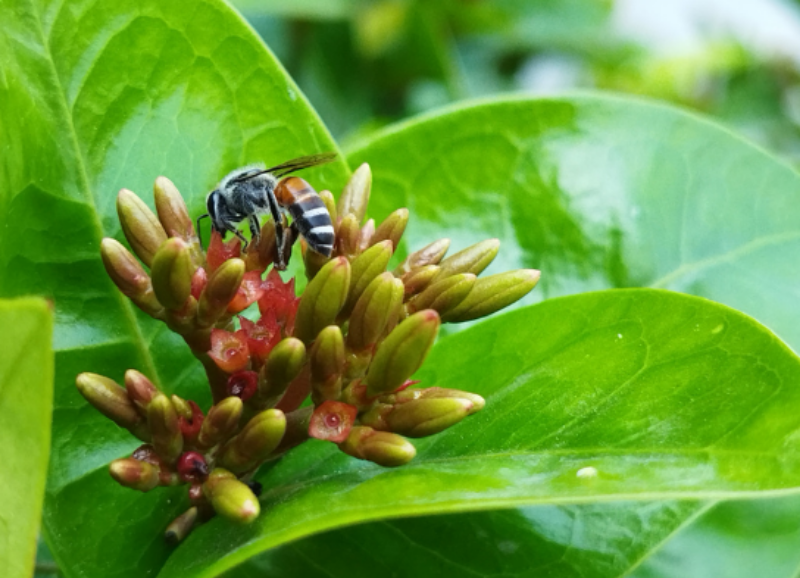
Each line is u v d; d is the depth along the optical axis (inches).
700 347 4.8
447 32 9.5
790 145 10.4
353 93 8.4
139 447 4.8
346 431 4.6
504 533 5.0
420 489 4.4
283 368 4.6
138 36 5.1
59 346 5.0
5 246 4.8
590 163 5.7
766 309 5.6
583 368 4.9
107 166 5.1
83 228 5.1
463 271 4.9
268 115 5.3
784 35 10.7
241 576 5.0
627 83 10.7
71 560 4.9
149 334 5.1
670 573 6.1
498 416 4.9
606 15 10.1
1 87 4.8
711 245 5.7
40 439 4.1
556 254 5.6
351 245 4.9
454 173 5.6
